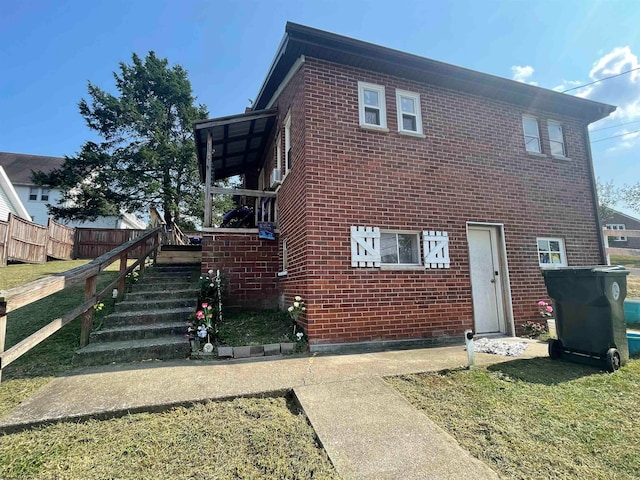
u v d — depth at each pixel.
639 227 35.25
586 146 8.87
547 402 3.46
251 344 5.52
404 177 6.74
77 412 3.15
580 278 4.69
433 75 7.16
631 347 5.21
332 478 2.29
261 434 2.89
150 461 2.52
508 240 7.45
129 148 26.80
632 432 2.88
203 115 29.33
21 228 13.39
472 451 2.62
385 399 3.52
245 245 8.05
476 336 6.87
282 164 8.16
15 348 3.57
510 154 7.81
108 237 18.53
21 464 2.47
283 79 7.84
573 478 2.30
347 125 6.50
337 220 6.12
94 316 6.55
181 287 7.64
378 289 6.16
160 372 4.39
